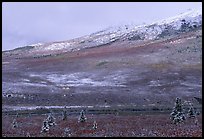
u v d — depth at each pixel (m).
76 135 34.69
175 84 85.06
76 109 61.03
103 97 73.81
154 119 46.81
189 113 45.88
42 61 133.12
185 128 37.56
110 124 42.62
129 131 36.84
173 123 42.22
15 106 65.50
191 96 72.62
